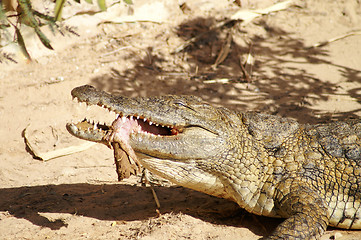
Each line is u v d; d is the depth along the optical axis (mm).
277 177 8906
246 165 9023
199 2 20156
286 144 9242
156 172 9250
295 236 7719
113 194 10766
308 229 7863
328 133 9352
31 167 12391
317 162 8969
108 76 16297
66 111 14734
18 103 14977
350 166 8773
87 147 13359
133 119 9203
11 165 12492
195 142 8891
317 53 17562
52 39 17781
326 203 8648
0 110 14648
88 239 8469
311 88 15617
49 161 12734
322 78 16062
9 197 10648
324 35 18547
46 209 9945
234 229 8789
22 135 13719
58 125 14062
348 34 18344
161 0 19844
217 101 15320
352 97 14820
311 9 20078
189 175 9133
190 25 19250
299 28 19094
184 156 8859
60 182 11492
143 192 10898
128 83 16172
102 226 9070
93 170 12195
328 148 9062
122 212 9797
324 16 19594
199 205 10023
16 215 9680
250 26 19203
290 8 20312
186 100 9422
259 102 15102
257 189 9008
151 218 9234
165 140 8789
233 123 9445
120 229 8859
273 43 18406
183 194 10750
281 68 16875
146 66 17219
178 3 20109
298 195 8484
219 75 16812
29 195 10734
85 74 16219
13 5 8602
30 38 17172
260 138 9320
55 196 10625
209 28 19031
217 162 9000
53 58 17453
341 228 8711
